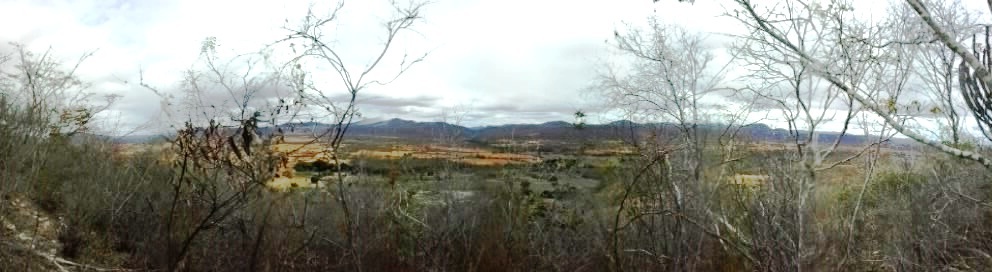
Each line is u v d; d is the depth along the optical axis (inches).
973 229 249.9
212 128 214.5
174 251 225.1
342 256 233.1
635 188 247.6
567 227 264.5
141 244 274.4
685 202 239.8
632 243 243.0
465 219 258.4
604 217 264.1
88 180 309.0
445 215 257.8
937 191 255.8
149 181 298.0
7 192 261.4
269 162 215.9
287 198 240.5
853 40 205.2
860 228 243.0
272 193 231.6
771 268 195.8
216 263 229.1
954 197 253.9
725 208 240.5
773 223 197.6
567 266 247.1
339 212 249.4
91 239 290.7
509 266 241.3
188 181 226.7
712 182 249.8
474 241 250.5
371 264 232.8
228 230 235.9
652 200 242.5
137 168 310.8
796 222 195.9
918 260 229.6
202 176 240.4
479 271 241.3
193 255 230.5
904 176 275.4
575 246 260.5
